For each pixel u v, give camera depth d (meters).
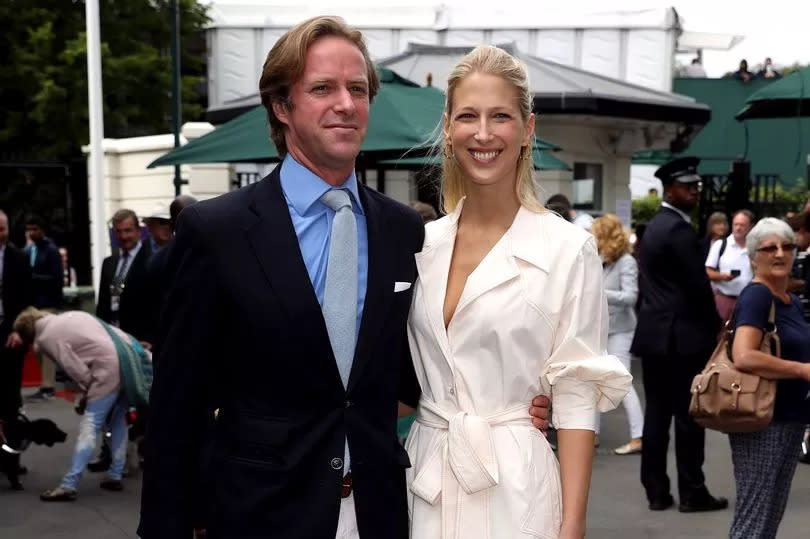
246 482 2.24
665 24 15.31
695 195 5.71
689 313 5.61
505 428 2.43
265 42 15.95
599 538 5.31
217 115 11.41
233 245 2.27
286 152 2.48
